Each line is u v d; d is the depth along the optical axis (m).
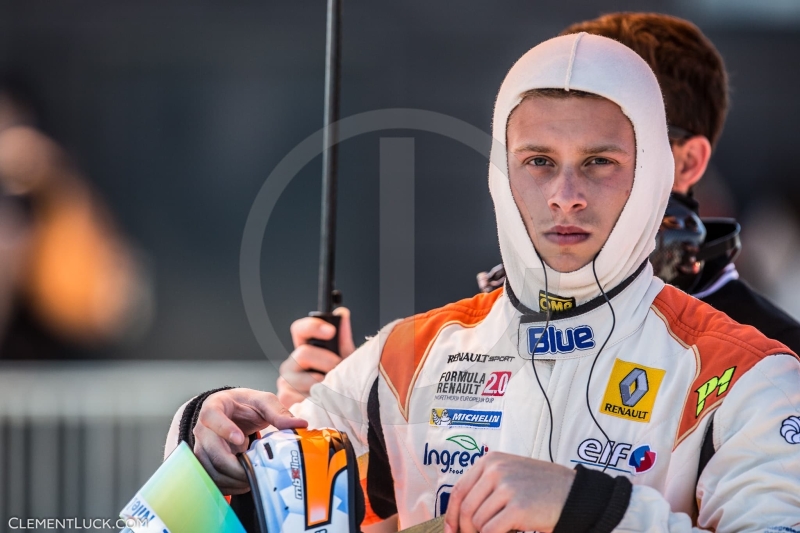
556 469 4.70
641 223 5.44
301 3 22.28
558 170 5.41
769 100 22.78
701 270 7.62
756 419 4.88
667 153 5.59
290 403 6.65
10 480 13.73
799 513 4.61
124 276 18.56
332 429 5.47
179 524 5.02
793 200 22.62
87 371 14.14
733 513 4.73
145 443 14.06
